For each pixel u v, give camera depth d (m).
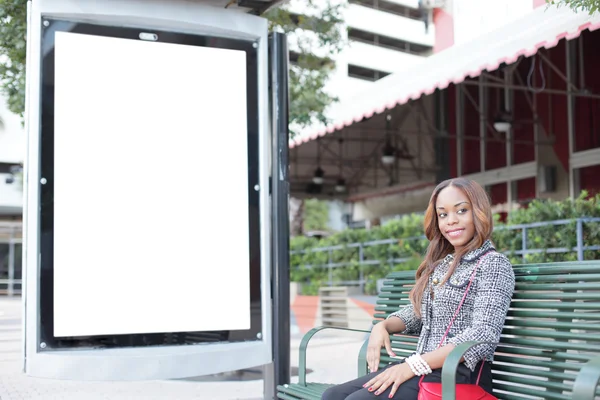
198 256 3.99
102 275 3.80
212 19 4.05
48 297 3.70
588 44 13.62
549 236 8.25
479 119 16.61
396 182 19.31
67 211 3.76
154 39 3.99
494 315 2.88
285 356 4.29
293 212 22.06
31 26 3.77
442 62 8.75
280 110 4.46
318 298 12.15
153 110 3.97
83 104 3.83
